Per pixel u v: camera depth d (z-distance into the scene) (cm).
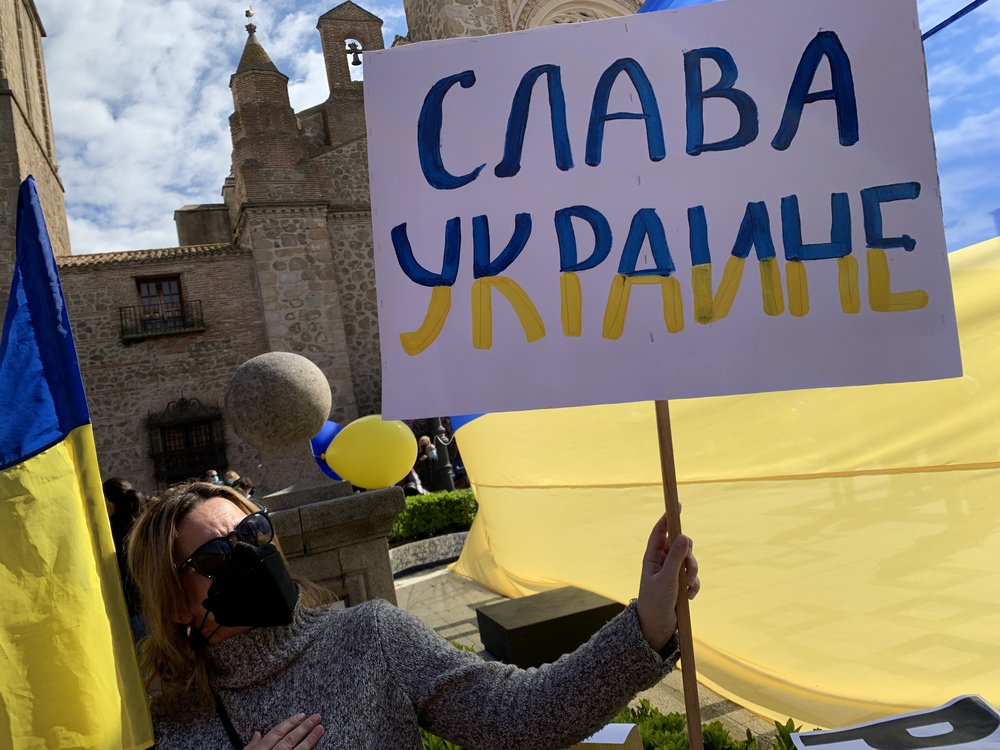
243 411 394
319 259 1731
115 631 154
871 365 162
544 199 176
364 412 1769
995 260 259
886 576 298
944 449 279
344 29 2105
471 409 172
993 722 193
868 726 200
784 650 331
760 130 171
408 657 145
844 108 168
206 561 143
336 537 388
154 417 1617
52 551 157
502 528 592
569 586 512
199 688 144
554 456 484
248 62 1752
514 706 141
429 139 180
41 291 167
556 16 1736
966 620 276
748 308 167
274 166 1727
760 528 343
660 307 170
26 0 1828
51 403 165
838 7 170
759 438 342
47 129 1955
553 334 172
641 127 176
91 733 150
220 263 1703
